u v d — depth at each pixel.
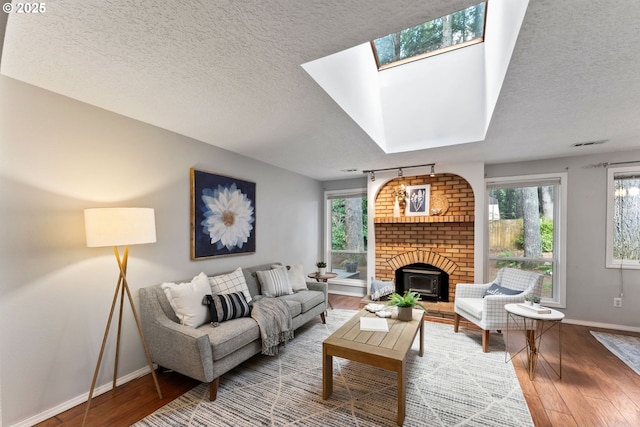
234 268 3.55
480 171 4.13
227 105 2.20
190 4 1.17
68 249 2.02
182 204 2.88
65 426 1.81
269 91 1.98
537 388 2.21
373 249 4.94
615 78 1.77
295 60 1.62
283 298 3.33
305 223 5.20
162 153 2.70
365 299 4.61
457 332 3.39
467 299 3.36
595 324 3.64
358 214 5.46
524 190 4.10
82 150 2.12
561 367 2.53
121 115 2.37
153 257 2.59
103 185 2.24
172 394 2.15
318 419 1.86
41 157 1.90
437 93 3.09
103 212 1.90
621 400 2.05
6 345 1.73
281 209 4.54
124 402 2.05
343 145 3.28
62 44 1.44
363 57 2.73
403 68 3.11
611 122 2.53
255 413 1.92
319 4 1.19
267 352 2.54
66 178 2.02
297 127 2.68
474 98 2.93
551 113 2.33
